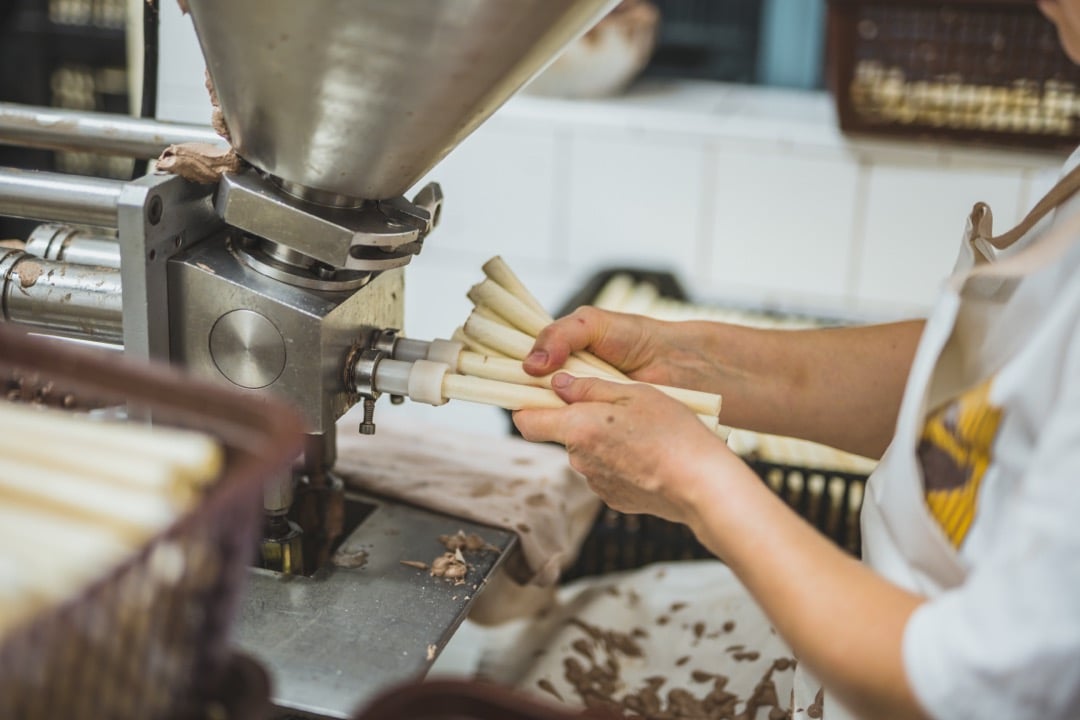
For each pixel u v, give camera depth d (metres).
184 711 0.53
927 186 2.30
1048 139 2.17
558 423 0.82
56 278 0.90
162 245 0.85
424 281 2.64
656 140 2.41
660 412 0.80
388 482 1.16
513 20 0.71
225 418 0.54
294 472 1.07
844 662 0.63
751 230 2.43
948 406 0.75
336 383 0.89
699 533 0.76
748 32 2.74
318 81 0.75
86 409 0.81
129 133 0.96
